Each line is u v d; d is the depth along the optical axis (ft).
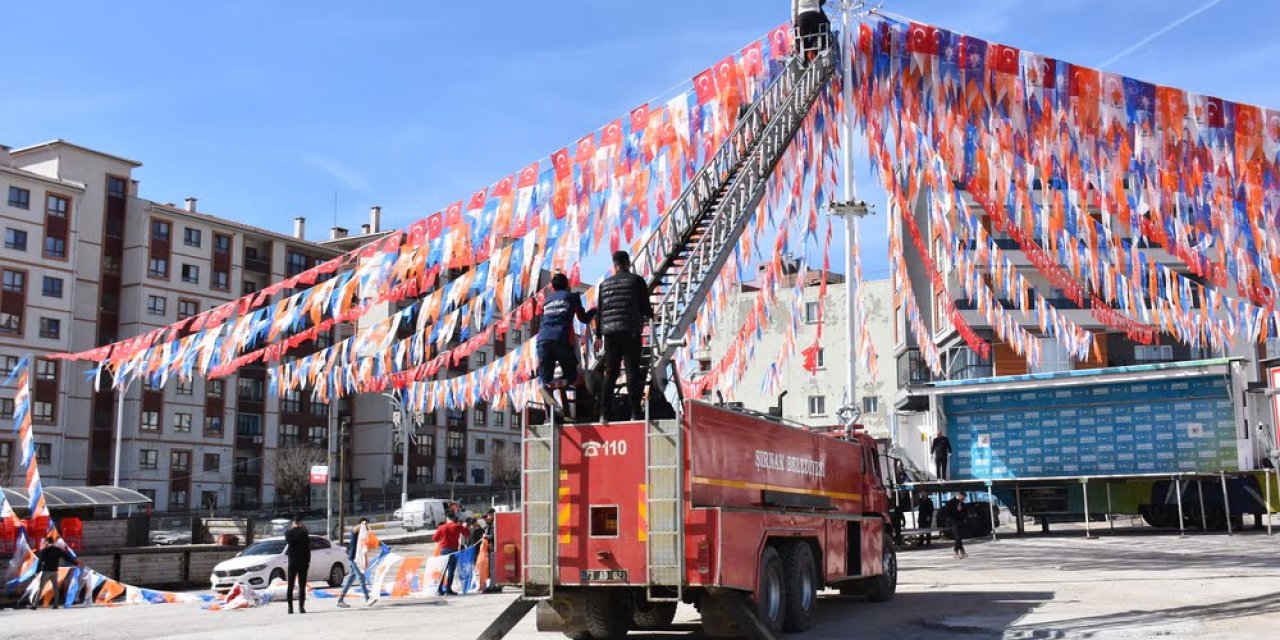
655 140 60.70
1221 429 103.86
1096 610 46.37
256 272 259.39
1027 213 70.69
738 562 36.94
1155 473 104.12
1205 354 147.43
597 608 40.45
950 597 54.24
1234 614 43.91
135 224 239.71
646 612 44.75
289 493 247.50
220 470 245.65
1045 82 56.85
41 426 216.13
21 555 70.18
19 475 209.87
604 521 36.70
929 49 61.00
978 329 150.61
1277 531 104.17
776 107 64.03
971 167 67.82
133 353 66.59
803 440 45.27
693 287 51.60
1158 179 58.39
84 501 94.58
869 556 51.60
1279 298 63.57
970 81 59.88
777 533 40.68
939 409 118.11
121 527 96.02
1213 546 86.69
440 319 63.10
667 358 41.88
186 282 245.04
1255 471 100.12
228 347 63.77
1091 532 115.03
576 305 39.93
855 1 65.98
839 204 93.04
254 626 51.55
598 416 40.45
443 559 71.41
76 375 226.58
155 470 233.55
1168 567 68.59
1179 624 41.14
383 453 272.72
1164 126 54.44
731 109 62.69
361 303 67.46
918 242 90.12
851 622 44.98
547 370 38.78
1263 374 125.29
